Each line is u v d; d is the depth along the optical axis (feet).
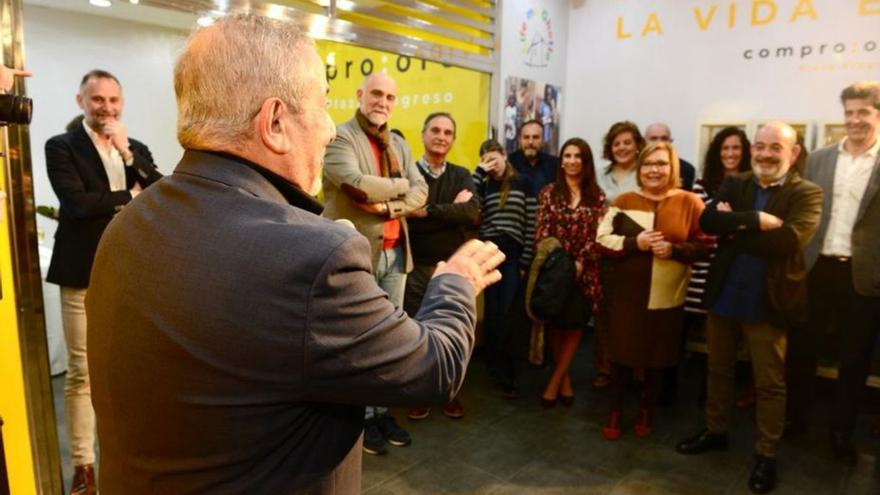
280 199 2.40
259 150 2.38
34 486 5.53
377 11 9.17
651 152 8.30
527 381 10.93
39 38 10.40
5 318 5.16
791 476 7.79
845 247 8.70
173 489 2.20
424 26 10.09
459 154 12.43
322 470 2.34
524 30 12.36
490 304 10.80
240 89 2.31
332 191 7.76
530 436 8.79
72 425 6.72
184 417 2.13
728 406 8.26
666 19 12.66
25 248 5.32
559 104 13.94
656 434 8.94
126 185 7.13
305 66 2.43
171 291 2.11
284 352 2.07
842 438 8.22
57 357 10.00
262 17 2.47
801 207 7.06
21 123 4.15
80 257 6.53
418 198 8.06
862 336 8.10
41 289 5.48
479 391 10.41
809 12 11.09
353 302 2.15
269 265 2.08
